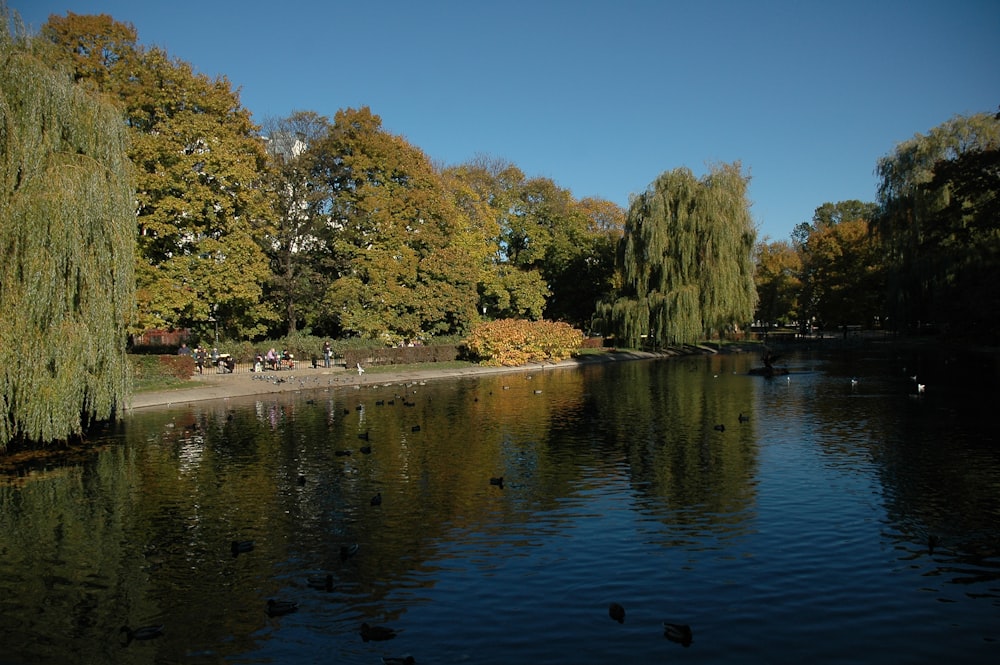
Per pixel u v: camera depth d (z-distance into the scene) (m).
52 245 20.25
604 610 11.16
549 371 54.69
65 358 20.80
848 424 26.80
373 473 20.22
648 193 62.59
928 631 10.31
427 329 60.97
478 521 15.74
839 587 11.90
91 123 22.59
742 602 11.38
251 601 11.73
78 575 12.95
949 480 18.34
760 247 104.19
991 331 44.00
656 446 23.53
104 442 25.28
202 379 42.34
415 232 57.41
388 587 12.20
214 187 42.84
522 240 78.19
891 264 65.19
